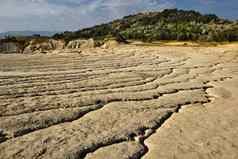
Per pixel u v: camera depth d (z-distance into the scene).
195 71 30.83
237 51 60.28
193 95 18.77
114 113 14.00
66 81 21.86
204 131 12.26
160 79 24.69
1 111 13.15
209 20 193.38
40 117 12.59
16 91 17.50
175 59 44.59
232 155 10.05
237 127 12.91
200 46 80.56
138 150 10.02
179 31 140.25
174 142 10.95
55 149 9.67
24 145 9.87
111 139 10.78
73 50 71.31
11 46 95.06
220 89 21.22
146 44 90.50
